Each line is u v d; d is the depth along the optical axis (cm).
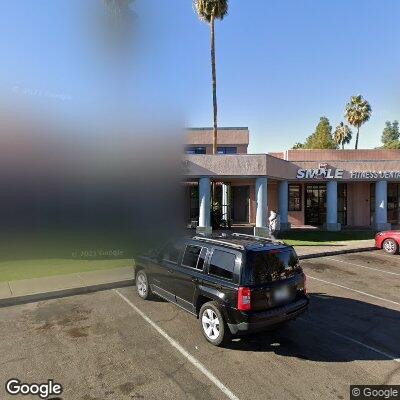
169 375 488
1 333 624
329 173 2095
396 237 1441
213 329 582
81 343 584
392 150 2430
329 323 681
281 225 2086
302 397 439
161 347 571
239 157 1695
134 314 717
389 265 1231
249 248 570
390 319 704
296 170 2088
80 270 1041
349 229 2227
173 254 711
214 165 1678
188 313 670
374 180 2169
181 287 664
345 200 2461
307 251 1432
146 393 446
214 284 580
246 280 543
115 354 547
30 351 556
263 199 1725
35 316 706
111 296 838
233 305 542
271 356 545
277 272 583
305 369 507
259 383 470
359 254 1447
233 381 474
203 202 1691
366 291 905
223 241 627
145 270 797
